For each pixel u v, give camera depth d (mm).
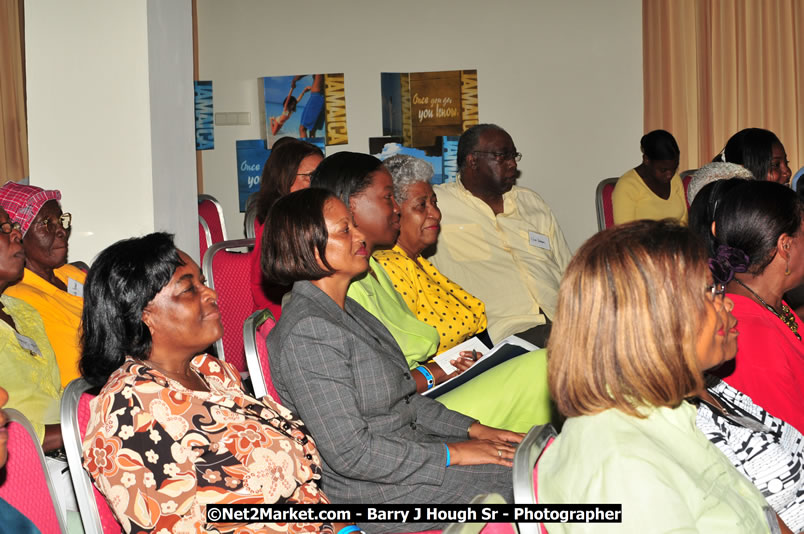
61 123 3010
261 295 2688
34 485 1416
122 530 1546
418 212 2732
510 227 3607
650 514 1104
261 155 5828
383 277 2514
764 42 5391
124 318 1528
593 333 1175
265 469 1521
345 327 1895
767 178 3971
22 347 2137
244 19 5762
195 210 3369
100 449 1425
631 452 1141
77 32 2982
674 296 1155
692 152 5590
